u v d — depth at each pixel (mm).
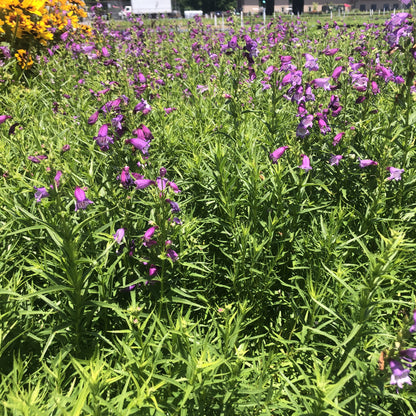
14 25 9094
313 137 3684
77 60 8250
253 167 3121
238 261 2943
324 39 10438
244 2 59031
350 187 3699
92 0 13297
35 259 2852
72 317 2305
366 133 3900
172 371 2172
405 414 2268
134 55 7172
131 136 3570
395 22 4102
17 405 1660
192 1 89062
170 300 2600
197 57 8555
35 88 6566
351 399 1979
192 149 4094
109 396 2150
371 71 4070
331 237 2791
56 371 2064
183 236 2912
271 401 2145
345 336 2379
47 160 2354
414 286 2939
